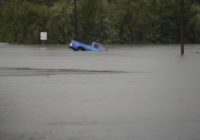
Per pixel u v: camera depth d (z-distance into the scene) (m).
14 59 104.50
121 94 46.41
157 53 138.12
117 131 29.36
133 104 39.91
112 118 33.56
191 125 31.19
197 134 28.52
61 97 44.19
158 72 72.44
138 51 151.25
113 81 58.94
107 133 28.81
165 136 27.98
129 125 31.22
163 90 49.69
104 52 142.38
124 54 130.75
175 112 36.03
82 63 92.56
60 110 36.78
